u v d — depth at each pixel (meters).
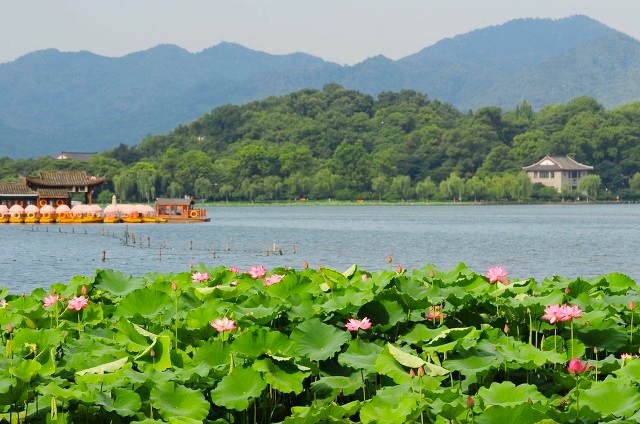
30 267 63.44
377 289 14.51
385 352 11.59
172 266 65.75
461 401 10.45
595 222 151.00
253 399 10.77
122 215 147.12
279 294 15.66
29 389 10.43
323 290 16.64
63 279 54.50
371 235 112.25
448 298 14.20
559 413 9.60
